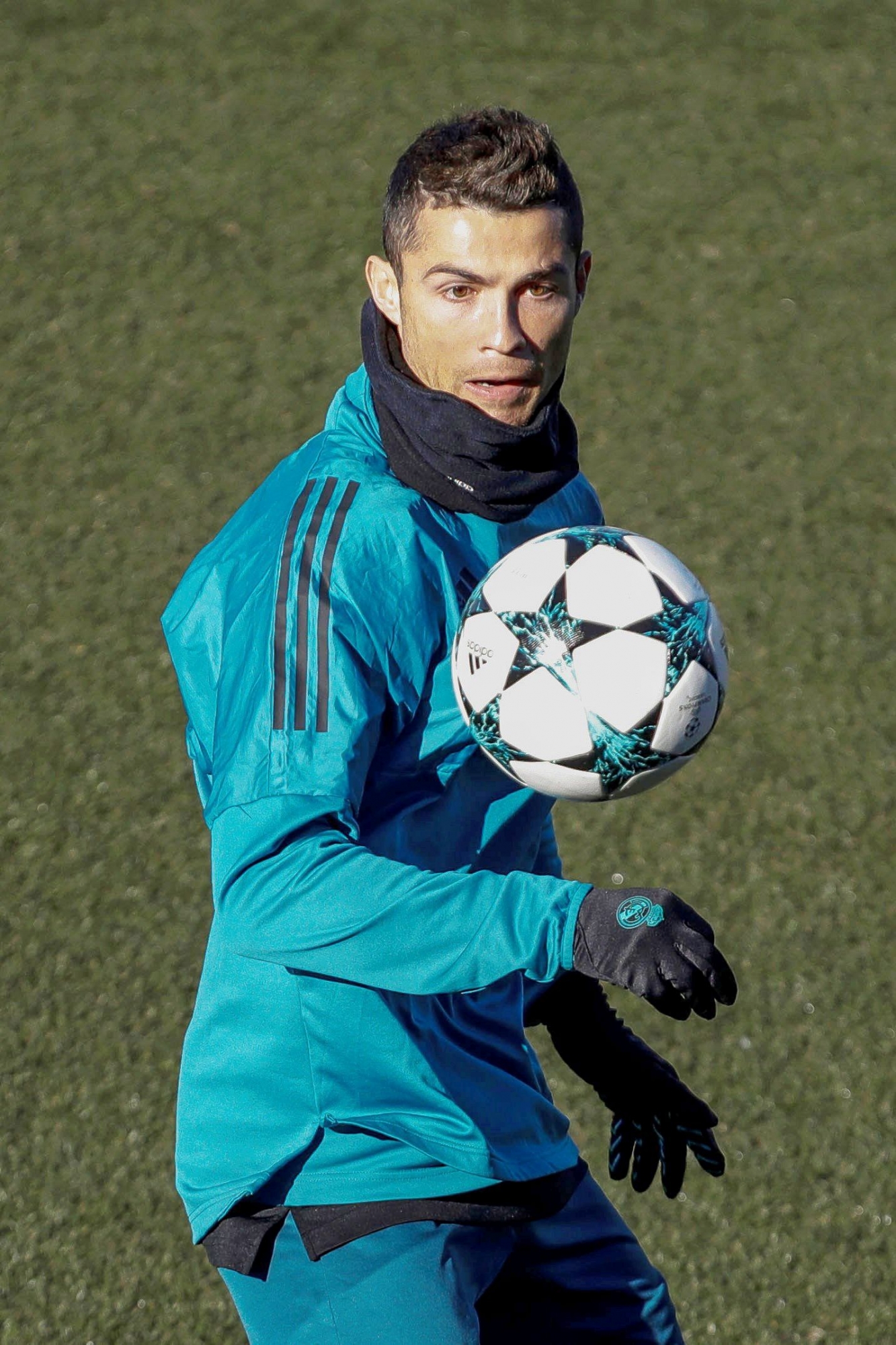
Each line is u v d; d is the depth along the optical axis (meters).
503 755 6.26
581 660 6.08
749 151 26.12
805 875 13.88
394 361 6.45
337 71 28.08
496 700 6.15
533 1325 7.65
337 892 5.60
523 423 6.21
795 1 30.25
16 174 25.47
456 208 5.94
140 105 27.16
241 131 26.47
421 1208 6.61
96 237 24.05
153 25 29.33
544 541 6.35
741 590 17.52
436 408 6.15
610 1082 8.30
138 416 20.45
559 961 5.66
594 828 14.40
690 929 5.56
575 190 6.20
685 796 14.77
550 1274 7.52
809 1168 11.19
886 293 23.03
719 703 6.34
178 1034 12.31
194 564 6.97
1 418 20.44
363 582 6.01
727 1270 10.47
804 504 18.92
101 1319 10.14
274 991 6.58
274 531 6.29
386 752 6.30
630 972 5.53
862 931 13.30
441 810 6.57
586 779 6.20
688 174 25.55
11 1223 10.78
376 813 6.38
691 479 19.41
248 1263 6.64
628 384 21.14
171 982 12.80
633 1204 10.93
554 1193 7.11
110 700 16.02
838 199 25.08
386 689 6.07
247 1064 6.69
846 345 21.94
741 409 20.66
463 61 28.41
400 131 26.44
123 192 25.00
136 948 13.14
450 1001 6.94
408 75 28.00
